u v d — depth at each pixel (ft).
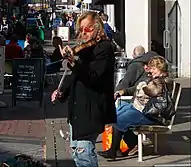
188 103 56.34
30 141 39.22
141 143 33.19
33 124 45.88
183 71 78.18
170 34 77.41
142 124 32.63
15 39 70.69
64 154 34.86
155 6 86.07
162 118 32.48
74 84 22.26
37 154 35.27
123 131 32.71
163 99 32.48
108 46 22.02
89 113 22.00
